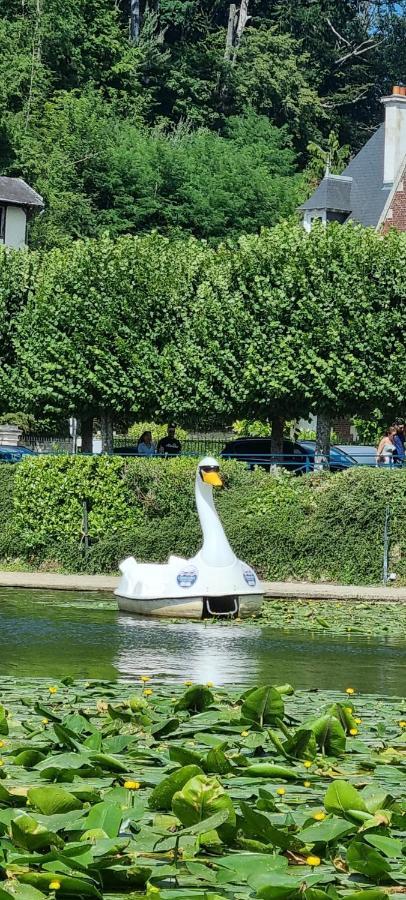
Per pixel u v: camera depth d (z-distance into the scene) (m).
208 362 32.19
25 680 10.84
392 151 49.94
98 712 8.98
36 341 33.62
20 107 66.56
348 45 77.12
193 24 75.56
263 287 31.72
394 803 6.07
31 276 35.34
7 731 8.09
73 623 15.81
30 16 68.38
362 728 8.67
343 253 31.41
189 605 16.42
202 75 73.62
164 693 10.06
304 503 21.67
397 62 77.94
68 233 61.12
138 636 14.65
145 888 5.04
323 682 11.37
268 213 64.06
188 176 64.00
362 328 31.17
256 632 15.30
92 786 6.50
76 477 22.75
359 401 31.58
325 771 7.11
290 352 31.33
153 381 32.69
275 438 32.88
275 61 72.50
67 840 5.55
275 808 6.00
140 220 63.25
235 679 11.38
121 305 32.81
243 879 5.09
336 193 50.81
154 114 72.88
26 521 23.12
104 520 22.80
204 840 5.49
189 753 6.85
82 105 65.50
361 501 21.23
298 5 76.88
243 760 7.16
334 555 21.20
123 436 46.09
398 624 16.27
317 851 5.52
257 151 66.75
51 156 62.81
